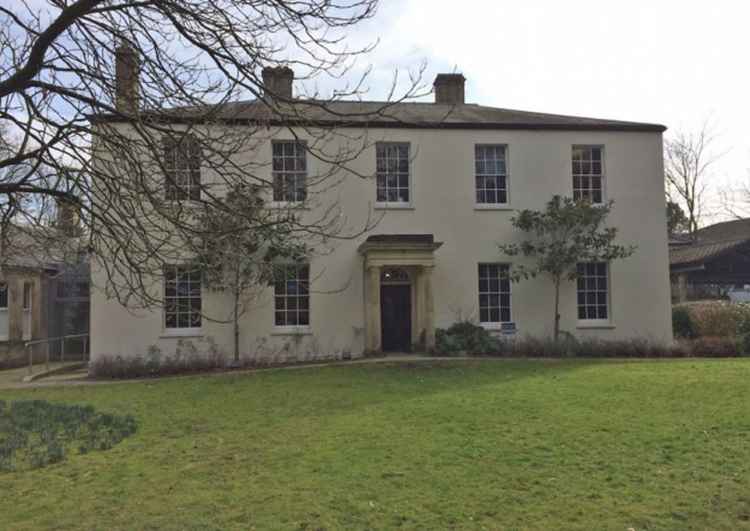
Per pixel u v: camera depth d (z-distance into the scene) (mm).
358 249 18859
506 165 20078
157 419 9969
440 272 19344
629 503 5656
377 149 19375
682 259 30172
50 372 19094
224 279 16156
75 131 5418
